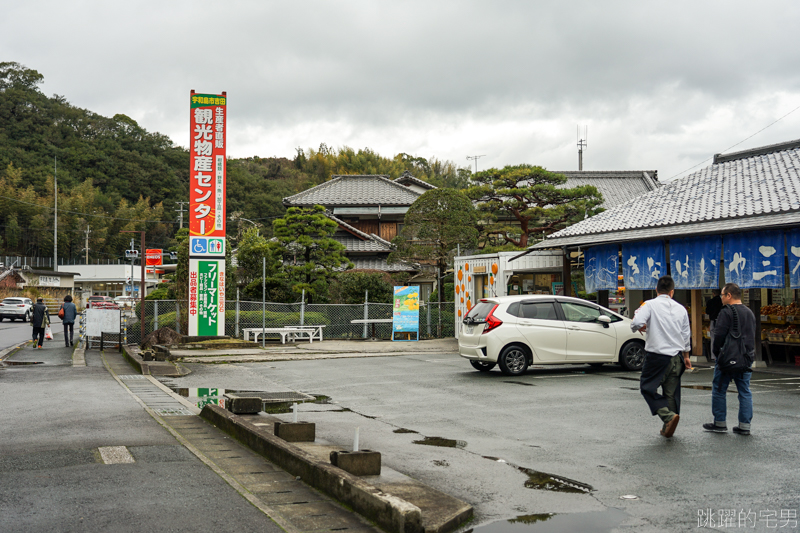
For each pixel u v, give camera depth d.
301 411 8.80
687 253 13.95
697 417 7.95
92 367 14.35
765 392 10.05
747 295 15.55
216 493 4.68
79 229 74.12
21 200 70.12
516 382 11.35
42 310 19.95
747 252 12.69
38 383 11.34
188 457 5.76
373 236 34.97
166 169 87.12
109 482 4.92
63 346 20.53
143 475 5.12
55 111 86.06
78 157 81.00
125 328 19.83
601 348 12.57
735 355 6.85
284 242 26.03
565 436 7.01
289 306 24.27
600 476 5.41
